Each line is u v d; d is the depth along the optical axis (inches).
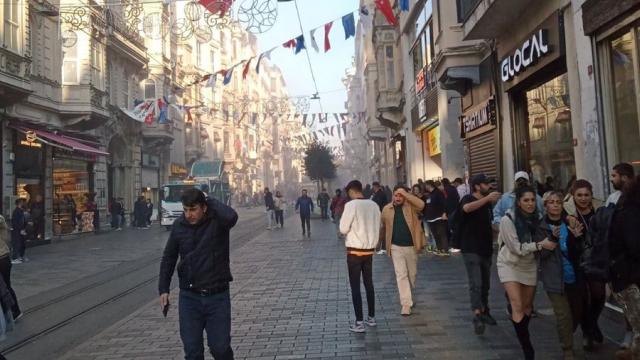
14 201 762.8
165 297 168.1
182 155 1710.1
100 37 1018.1
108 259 609.9
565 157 375.2
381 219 288.0
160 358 225.1
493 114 490.0
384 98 1045.8
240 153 2372.0
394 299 315.0
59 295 395.2
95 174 1076.5
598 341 212.1
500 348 213.6
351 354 214.7
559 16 340.5
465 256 244.2
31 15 839.7
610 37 284.8
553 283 191.3
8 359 239.1
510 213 197.5
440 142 681.0
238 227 1060.5
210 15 458.6
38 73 859.4
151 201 1419.8
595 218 175.9
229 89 2272.4
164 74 1443.2
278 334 249.1
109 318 313.9
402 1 438.0
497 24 430.9
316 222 1134.4
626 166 202.2
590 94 300.7
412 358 205.9
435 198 491.5
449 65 538.9
